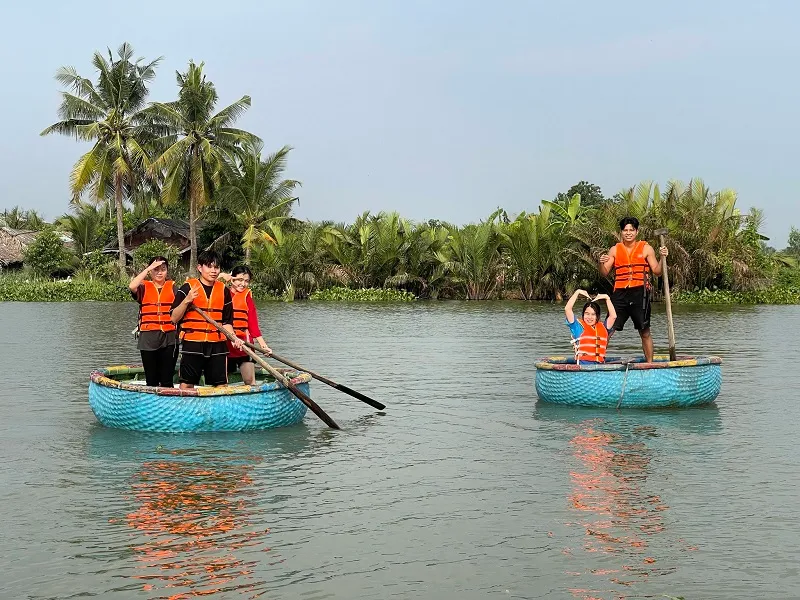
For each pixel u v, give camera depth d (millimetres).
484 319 26156
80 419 9398
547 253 38812
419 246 41875
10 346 17453
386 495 6500
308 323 24641
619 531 5695
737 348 16906
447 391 11445
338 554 5316
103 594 4750
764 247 43938
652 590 4793
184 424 8586
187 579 4945
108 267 44000
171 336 9289
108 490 6625
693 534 5629
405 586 4855
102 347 17266
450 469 7246
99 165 42000
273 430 8852
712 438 8375
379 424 9164
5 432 8695
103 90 43125
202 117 42469
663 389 9812
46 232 47156
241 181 43375
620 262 10875
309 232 42406
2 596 4715
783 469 7188
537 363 10555
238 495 6500
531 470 7195
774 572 5027
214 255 9047
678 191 37531
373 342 18547
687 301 36531
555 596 4727
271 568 5098
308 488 6680
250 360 9750
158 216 55750
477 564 5160
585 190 58875
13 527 5781
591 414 9648
